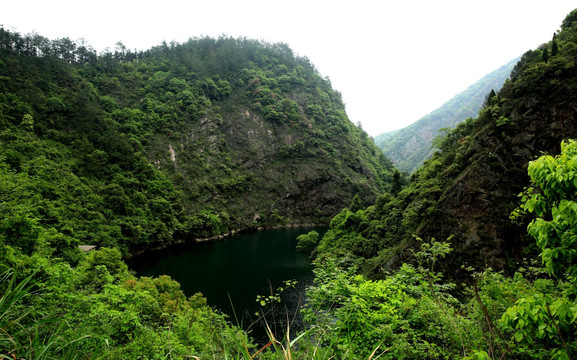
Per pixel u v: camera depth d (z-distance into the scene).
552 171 3.58
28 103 67.00
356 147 123.44
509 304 6.09
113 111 86.88
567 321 3.27
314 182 105.50
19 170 45.81
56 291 7.38
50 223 34.50
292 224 99.25
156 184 74.31
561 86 27.27
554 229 3.73
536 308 3.36
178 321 10.75
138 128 87.06
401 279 7.25
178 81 106.94
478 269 24.89
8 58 73.06
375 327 5.67
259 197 98.88
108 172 67.00
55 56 90.56
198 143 96.94
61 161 60.00
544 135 27.25
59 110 71.69
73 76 86.38
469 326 5.31
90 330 6.00
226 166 98.31
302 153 111.06
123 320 7.91
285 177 105.31
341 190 106.19
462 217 27.31
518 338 3.50
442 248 6.89
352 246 39.31
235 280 38.72
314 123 121.38
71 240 22.72
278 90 125.44
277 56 150.62
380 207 42.81
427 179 36.84
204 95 111.31
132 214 59.84
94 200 54.56
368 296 6.45
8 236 9.80
